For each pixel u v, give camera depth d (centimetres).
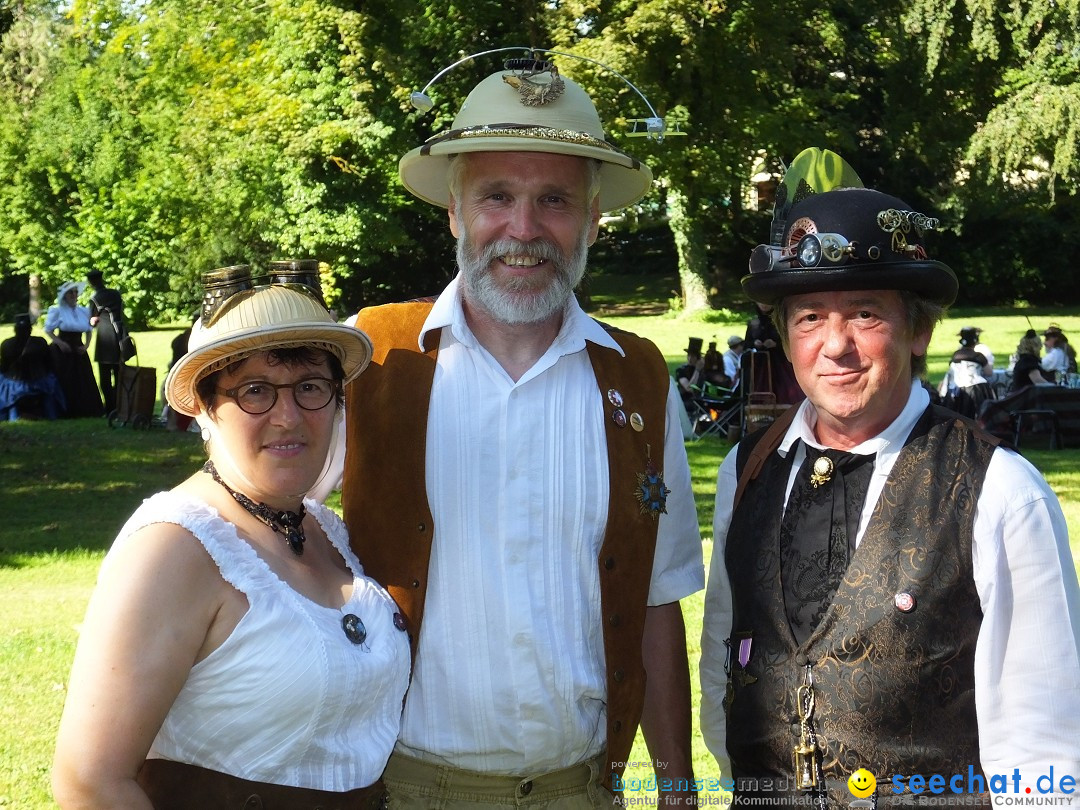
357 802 195
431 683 228
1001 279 3344
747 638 219
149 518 187
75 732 175
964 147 2811
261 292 198
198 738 185
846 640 203
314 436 202
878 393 207
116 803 174
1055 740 193
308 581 201
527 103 243
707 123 2019
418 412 238
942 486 204
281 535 203
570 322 246
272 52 2270
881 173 3127
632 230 3014
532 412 237
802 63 2680
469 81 1959
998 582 196
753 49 1988
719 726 242
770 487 225
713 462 1040
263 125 2242
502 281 236
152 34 2619
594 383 247
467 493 232
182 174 2486
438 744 228
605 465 241
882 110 3019
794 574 214
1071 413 1218
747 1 1931
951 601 199
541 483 234
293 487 200
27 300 3459
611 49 1747
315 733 189
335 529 223
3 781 395
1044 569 195
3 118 2878
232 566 187
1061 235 3288
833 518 213
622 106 1809
